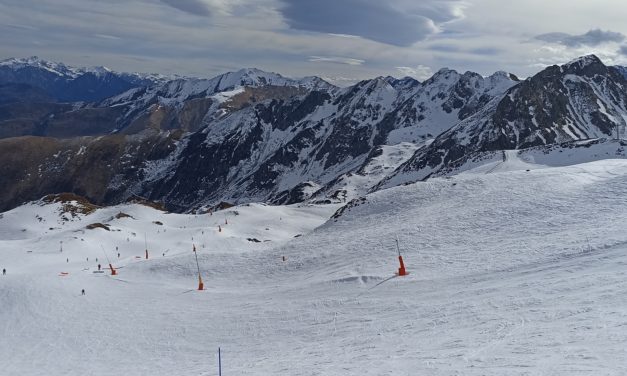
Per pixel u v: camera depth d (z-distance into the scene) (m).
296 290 36.53
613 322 17.16
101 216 127.94
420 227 46.53
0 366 27.28
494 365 14.63
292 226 120.06
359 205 66.69
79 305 39.09
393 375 15.29
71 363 27.03
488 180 60.03
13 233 115.25
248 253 55.59
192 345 27.92
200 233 95.00
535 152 111.06
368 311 27.34
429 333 20.94
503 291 25.28
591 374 12.40
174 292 43.03
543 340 16.59
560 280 24.89
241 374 19.47
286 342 25.11
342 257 44.44
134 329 32.38
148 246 84.44
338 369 17.30
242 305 35.12
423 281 31.23
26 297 40.75
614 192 42.16
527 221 40.50
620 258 26.30
